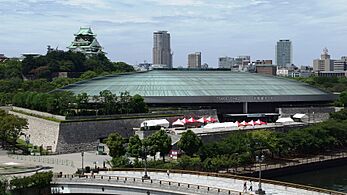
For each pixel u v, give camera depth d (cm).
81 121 19825
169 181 12888
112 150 17150
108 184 13150
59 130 19200
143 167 15825
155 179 13362
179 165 15812
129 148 17125
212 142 18638
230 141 18150
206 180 13238
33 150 19588
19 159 17662
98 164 16700
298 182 17062
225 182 12912
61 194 13700
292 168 18312
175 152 17688
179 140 17812
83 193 13562
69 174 14638
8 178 13925
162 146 16900
